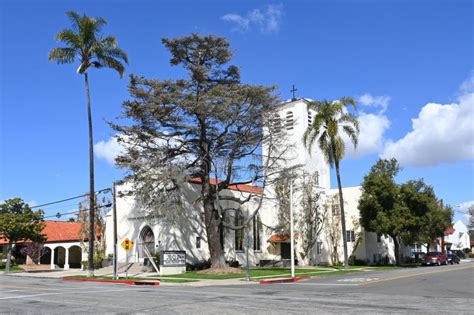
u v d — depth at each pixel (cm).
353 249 5531
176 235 4147
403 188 5072
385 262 5906
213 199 3909
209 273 3631
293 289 2300
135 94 3531
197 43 3853
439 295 1920
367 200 5072
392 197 5022
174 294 2052
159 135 3778
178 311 1452
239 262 4672
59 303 1725
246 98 3644
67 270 4725
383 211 5066
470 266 4547
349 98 3984
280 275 3447
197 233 4362
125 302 1730
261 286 2589
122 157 3741
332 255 5300
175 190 3888
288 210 4784
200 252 4341
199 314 1379
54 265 5378
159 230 4231
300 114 5141
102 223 4894
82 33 3794
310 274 3544
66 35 3756
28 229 4600
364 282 2698
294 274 3400
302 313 1376
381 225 4953
